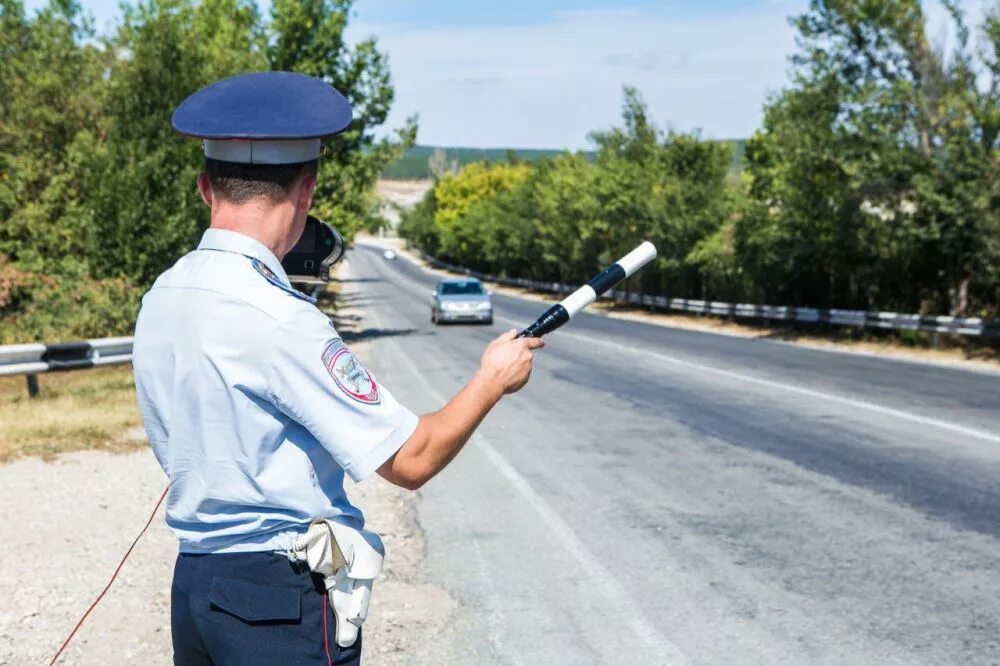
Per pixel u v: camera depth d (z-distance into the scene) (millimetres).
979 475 8266
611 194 39844
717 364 18531
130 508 7438
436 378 17422
